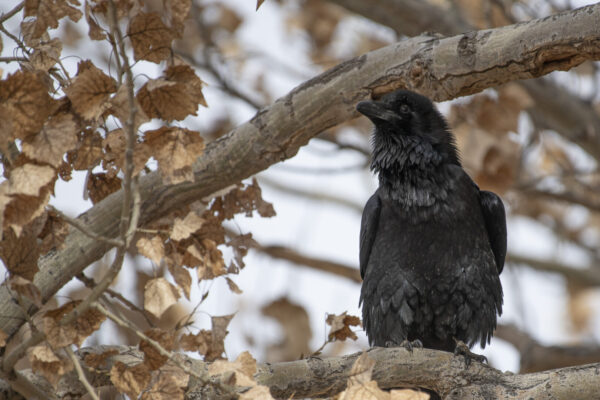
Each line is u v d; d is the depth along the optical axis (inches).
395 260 529.3
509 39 375.6
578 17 359.6
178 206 402.9
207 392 352.8
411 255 525.7
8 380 313.0
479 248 530.9
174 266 340.8
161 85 304.3
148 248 323.9
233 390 307.9
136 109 291.3
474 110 661.9
